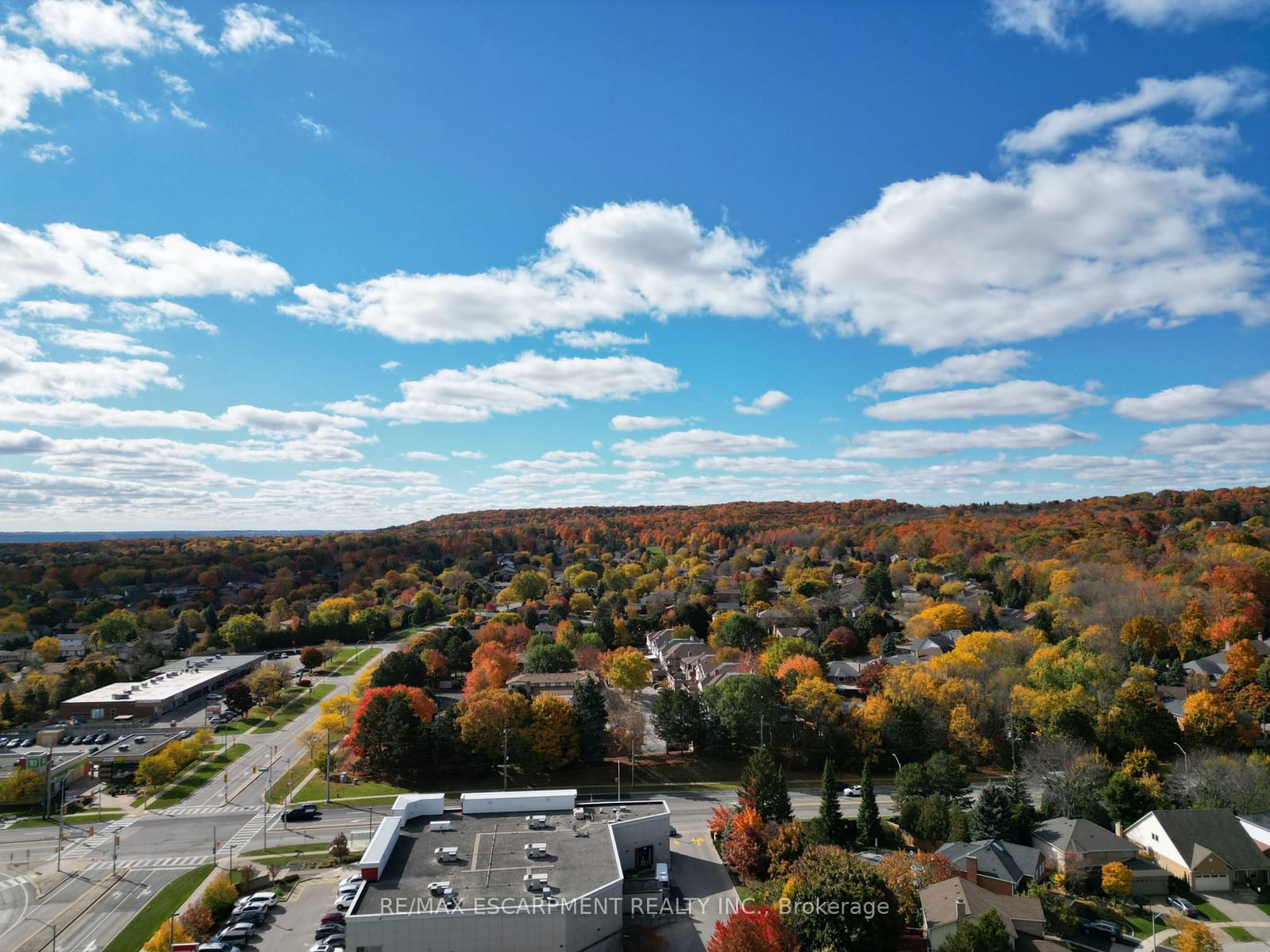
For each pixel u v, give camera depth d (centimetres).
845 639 17188
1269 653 13562
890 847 8544
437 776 11050
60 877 7975
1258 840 8475
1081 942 6906
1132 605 16062
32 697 14200
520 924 6084
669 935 6762
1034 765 10519
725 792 10600
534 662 15700
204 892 7362
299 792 10512
